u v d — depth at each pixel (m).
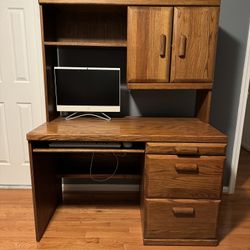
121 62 1.89
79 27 1.81
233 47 1.85
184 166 1.38
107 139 1.37
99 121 1.75
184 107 1.97
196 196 1.43
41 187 1.55
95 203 1.97
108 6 1.54
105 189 2.15
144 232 1.49
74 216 1.78
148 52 1.54
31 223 1.67
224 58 1.88
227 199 2.05
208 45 1.53
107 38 1.83
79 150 1.40
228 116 1.99
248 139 3.48
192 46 1.53
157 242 1.49
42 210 1.57
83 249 1.45
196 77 1.58
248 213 1.86
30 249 1.44
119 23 1.81
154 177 1.41
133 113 1.98
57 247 1.46
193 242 1.50
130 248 1.47
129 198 2.05
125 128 1.54
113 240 1.54
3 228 1.62
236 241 1.54
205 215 1.46
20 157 2.14
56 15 1.78
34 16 1.86
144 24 1.50
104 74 1.72
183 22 1.49
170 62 1.56
